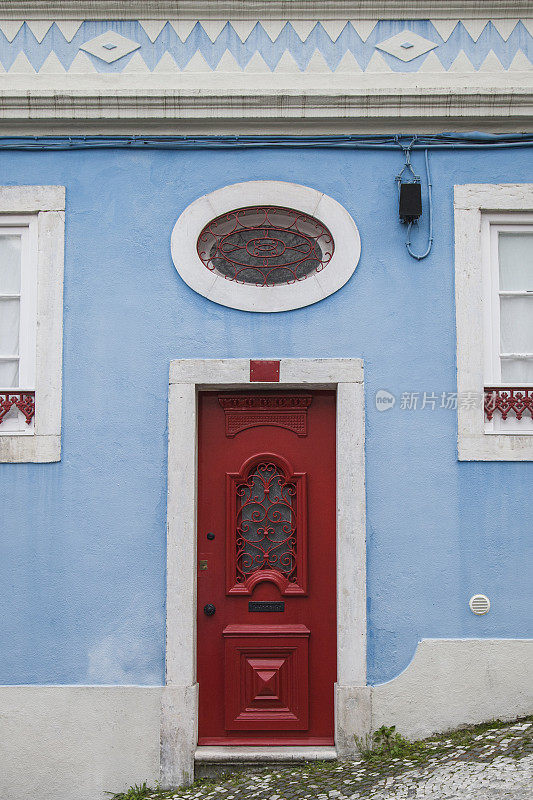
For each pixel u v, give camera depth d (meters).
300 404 4.82
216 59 4.89
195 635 4.62
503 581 4.55
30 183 4.84
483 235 4.85
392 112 4.81
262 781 4.30
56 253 4.79
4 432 4.72
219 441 4.82
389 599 4.54
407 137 4.86
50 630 4.54
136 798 4.31
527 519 4.59
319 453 4.81
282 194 4.81
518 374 4.79
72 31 4.91
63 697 4.48
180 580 4.54
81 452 4.66
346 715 4.46
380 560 4.56
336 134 4.86
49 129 4.86
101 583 4.57
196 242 4.79
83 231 4.80
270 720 4.62
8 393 4.73
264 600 4.73
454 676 4.48
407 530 4.58
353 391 4.66
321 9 4.89
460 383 4.67
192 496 4.60
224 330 4.72
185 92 4.77
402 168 4.84
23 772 4.43
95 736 4.45
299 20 4.89
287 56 4.88
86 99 4.79
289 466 4.77
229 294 4.73
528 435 4.62
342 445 4.62
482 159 4.85
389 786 3.96
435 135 4.85
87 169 4.85
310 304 4.73
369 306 4.74
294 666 4.67
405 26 4.90
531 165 4.84
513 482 4.61
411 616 4.53
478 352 4.69
